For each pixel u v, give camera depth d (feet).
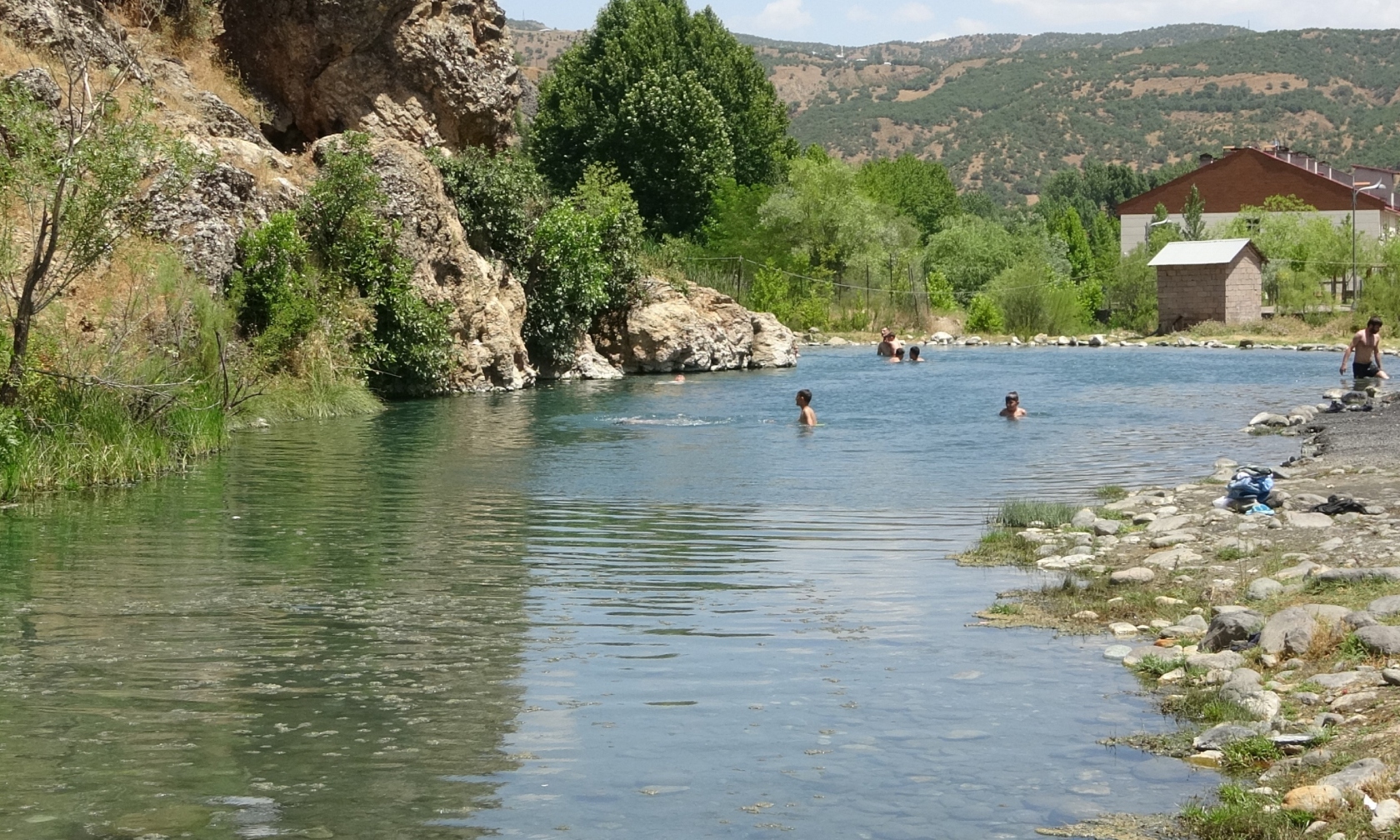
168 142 60.08
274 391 82.07
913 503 48.93
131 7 104.37
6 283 59.67
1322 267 215.51
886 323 209.56
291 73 115.34
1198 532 39.73
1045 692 24.95
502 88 126.41
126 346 62.49
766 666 26.76
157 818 18.83
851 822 18.92
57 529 42.65
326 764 20.99
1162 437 71.87
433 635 29.09
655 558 38.37
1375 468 52.39
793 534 42.39
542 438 71.72
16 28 84.43
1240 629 27.22
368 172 97.96
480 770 20.83
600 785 20.26
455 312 104.88
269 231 85.87
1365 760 19.81
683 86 215.10
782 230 218.79
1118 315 224.94
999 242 273.13
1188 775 20.76
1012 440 70.69
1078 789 20.17
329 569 36.45
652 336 130.52
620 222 132.46
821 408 90.07
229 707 23.89
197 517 45.37
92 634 28.99
